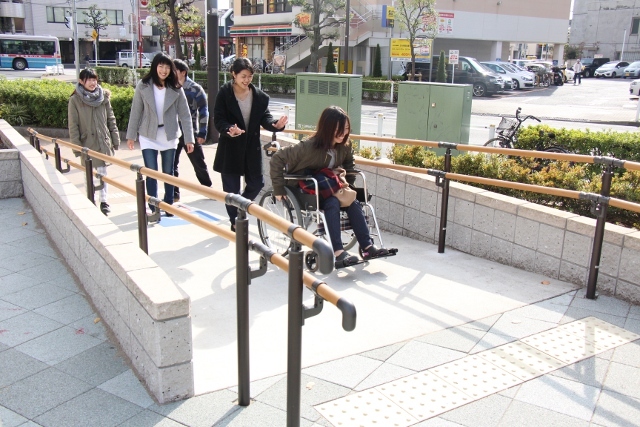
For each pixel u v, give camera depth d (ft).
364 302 14.43
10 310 13.70
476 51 129.80
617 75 151.74
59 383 10.59
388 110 75.41
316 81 34.91
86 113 22.08
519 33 129.59
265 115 19.10
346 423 9.49
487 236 17.57
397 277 16.16
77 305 13.94
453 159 21.80
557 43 138.51
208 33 38.24
